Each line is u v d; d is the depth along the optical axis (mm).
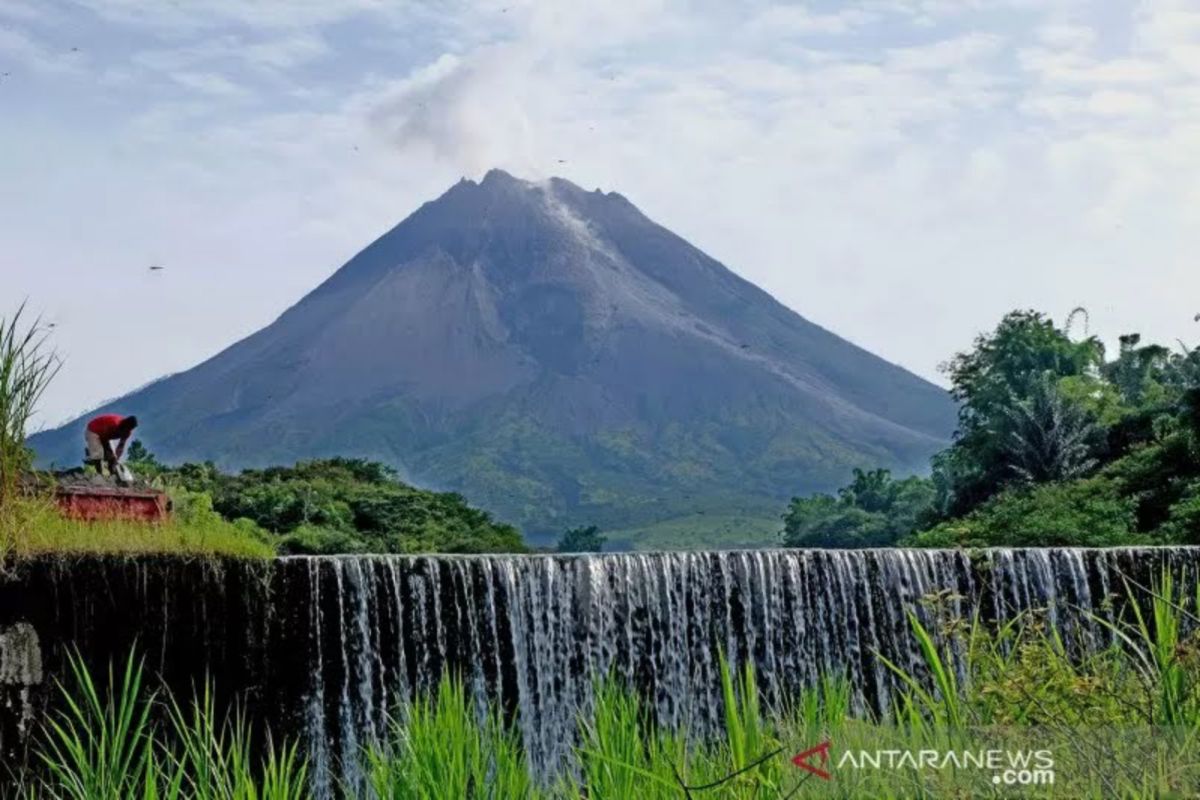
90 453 20875
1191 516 39688
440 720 10125
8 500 17359
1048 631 23109
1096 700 8664
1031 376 75688
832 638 23281
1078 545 41438
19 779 16312
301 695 19172
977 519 51688
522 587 21719
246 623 18734
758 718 8742
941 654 21953
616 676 22125
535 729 21500
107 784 11609
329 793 19219
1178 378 85188
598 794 9234
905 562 23688
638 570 22562
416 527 65000
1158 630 9234
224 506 60594
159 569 18000
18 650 16781
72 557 17438
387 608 20375
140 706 17562
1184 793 7395
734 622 22953
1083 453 60625
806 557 23359
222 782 11383
